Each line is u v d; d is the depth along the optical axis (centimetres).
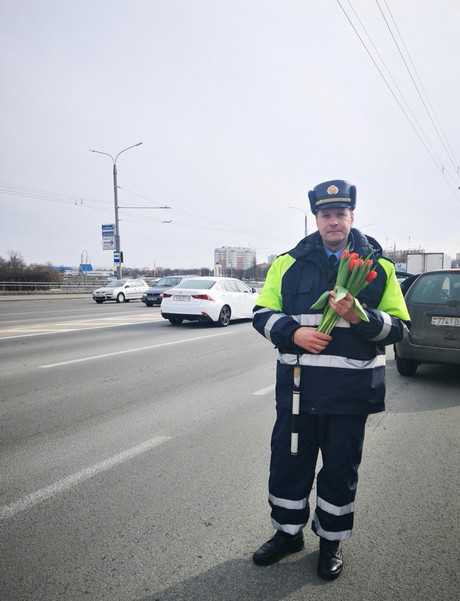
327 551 223
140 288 2714
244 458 359
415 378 641
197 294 1244
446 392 564
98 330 1172
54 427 427
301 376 222
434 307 589
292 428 221
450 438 406
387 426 439
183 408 489
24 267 4128
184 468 340
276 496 232
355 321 206
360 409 217
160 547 242
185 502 290
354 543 247
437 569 225
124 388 571
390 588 212
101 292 2550
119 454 365
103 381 608
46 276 4166
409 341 602
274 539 237
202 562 230
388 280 226
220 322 1273
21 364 718
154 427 429
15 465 343
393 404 512
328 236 227
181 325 1305
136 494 300
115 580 216
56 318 1516
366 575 221
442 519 271
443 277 603
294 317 227
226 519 270
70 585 213
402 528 261
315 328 220
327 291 213
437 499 295
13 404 500
